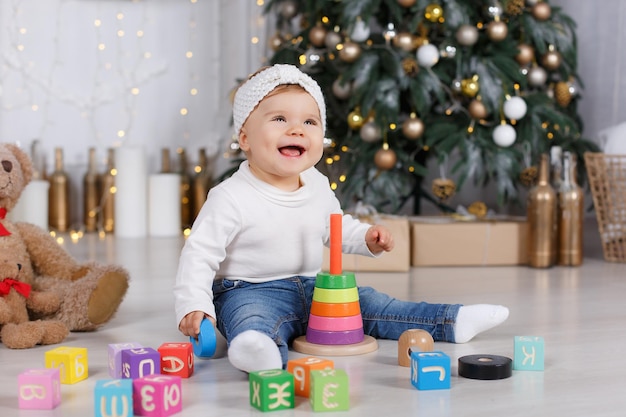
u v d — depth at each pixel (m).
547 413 1.12
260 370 1.23
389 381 1.28
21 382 1.15
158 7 3.70
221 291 1.52
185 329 1.39
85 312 1.62
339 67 2.84
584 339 1.57
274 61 2.98
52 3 3.58
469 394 1.21
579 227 2.55
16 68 3.55
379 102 2.60
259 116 1.47
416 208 3.13
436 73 2.68
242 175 1.52
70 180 3.64
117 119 3.69
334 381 1.13
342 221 1.65
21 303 1.60
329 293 1.46
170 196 3.44
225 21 3.76
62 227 3.53
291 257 1.53
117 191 3.40
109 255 2.81
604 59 3.26
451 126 2.67
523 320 1.74
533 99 2.74
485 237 2.56
